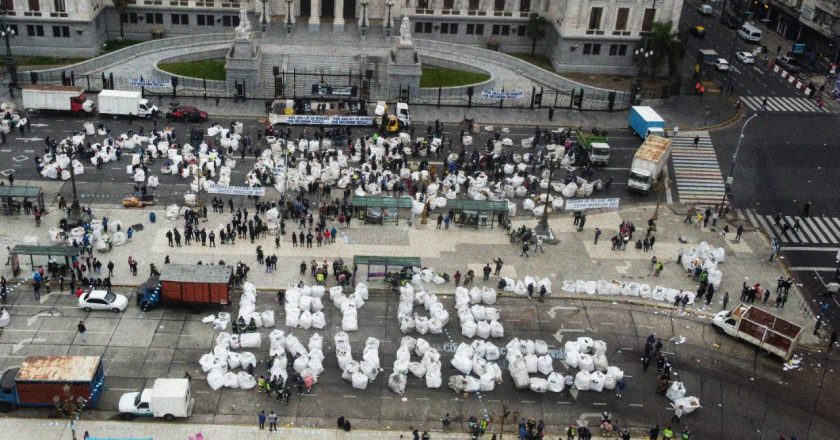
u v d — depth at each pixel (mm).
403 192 95812
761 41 148875
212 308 75125
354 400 66938
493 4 132875
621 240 88688
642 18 126062
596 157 104062
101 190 92625
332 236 86062
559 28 128375
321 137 104875
